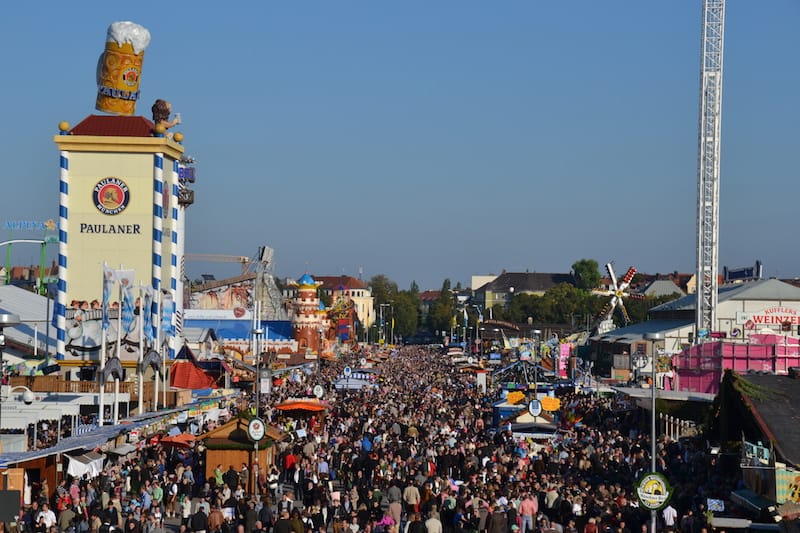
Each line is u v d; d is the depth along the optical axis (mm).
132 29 93562
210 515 41906
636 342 136750
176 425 71688
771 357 95062
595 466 56000
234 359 110812
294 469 58594
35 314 104750
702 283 140000
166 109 94000
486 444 61312
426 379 145875
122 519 43625
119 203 91750
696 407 79438
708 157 142375
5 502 34625
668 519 41531
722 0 143750
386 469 53781
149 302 82000
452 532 40062
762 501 43219
